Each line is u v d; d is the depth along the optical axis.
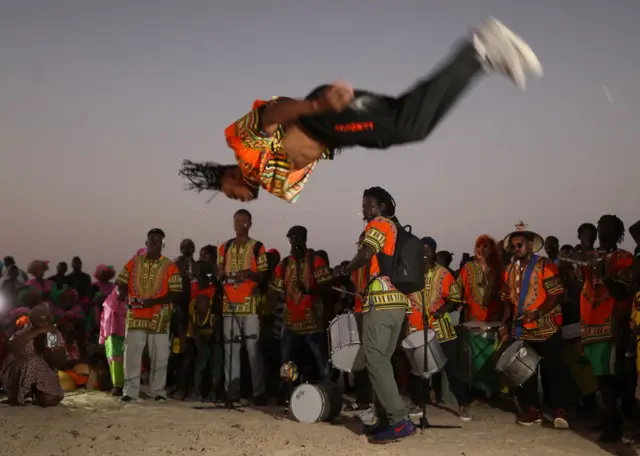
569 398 6.93
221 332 7.90
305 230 7.74
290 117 1.94
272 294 7.79
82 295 13.42
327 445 5.50
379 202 5.87
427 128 1.81
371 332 5.64
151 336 7.93
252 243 7.78
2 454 5.12
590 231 7.39
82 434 5.82
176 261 8.96
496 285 7.34
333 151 2.14
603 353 5.54
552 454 5.20
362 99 1.86
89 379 8.80
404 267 5.59
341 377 9.44
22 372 7.13
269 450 5.32
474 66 1.75
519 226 6.59
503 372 6.03
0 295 9.80
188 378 8.33
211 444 5.50
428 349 6.11
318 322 7.60
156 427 6.14
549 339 6.46
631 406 6.48
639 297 4.97
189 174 2.54
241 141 2.23
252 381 7.72
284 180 2.23
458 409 7.14
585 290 5.74
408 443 5.57
